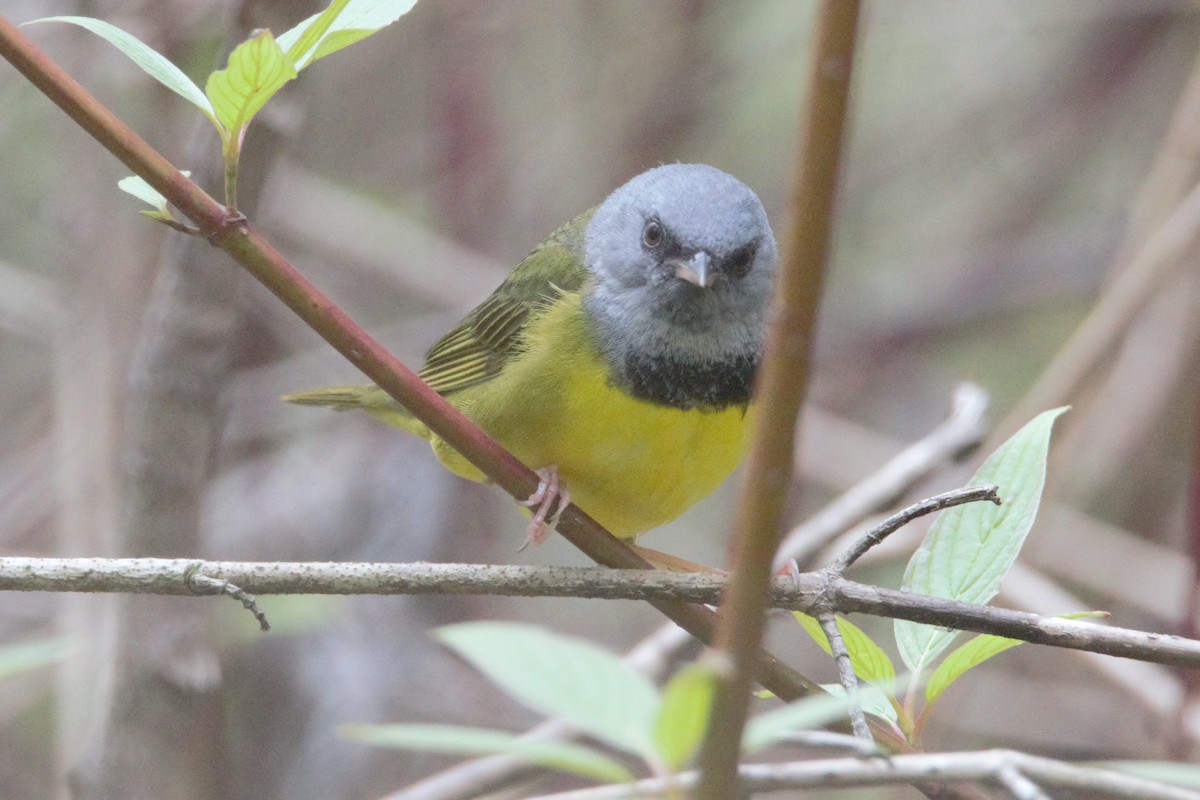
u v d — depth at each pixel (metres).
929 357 15.50
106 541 10.96
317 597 11.80
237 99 4.93
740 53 15.32
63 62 11.70
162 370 8.74
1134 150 15.23
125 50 4.91
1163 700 9.96
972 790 5.29
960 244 15.77
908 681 5.53
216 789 9.86
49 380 15.00
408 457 13.76
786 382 3.49
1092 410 12.14
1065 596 10.73
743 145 15.38
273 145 8.52
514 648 3.49
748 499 3.51
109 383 11.30
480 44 14.89
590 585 6.01
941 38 15.50
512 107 15.13
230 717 12.57
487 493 13.73
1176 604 12.41
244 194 8.60
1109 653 5.50
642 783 3.78
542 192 15.01
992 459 6.08
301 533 13.52
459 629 3.52
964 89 15.86
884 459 14.34
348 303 15.57
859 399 15.40
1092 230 15.41
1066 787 4.84
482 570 5.95
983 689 12.84
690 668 3.35
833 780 4.74
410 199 15.30
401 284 15.20
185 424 8.82
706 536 15.53
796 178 3.47
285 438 14.27
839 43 3.40
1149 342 13.04
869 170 15.98
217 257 8.63
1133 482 13.80
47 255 13.91
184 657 8.78
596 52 15.17
